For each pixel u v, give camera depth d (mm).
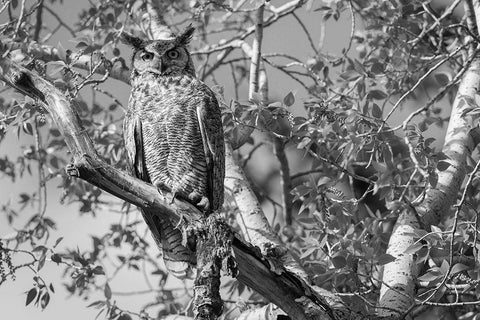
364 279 12430
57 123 9258
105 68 12117
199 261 9141
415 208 11672
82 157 9188
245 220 12094
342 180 11906
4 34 13461
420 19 14016
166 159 11344
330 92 13133
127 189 9391
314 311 9523
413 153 10836
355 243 11047
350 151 11328
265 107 11555
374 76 12781
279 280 9445
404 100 13078
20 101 12000
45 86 9359
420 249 10625
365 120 11203
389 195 11391
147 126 11367
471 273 10602
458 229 10711
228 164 12680
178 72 11859
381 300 10969
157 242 10984
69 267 12750
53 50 13164
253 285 9438
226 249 9109
